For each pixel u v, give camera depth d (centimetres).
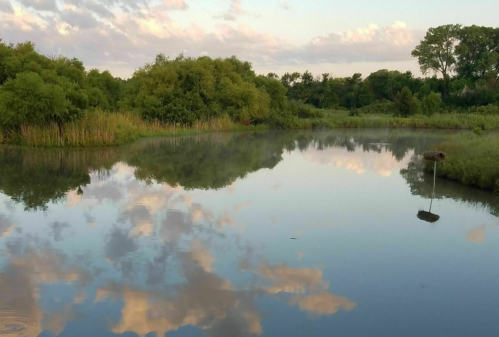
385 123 4478
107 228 810
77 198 1055
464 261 679
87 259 658
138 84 3672
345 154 2112
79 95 2314
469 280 610
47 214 904
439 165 1470
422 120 4466
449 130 4041
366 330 476
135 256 671
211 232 798
